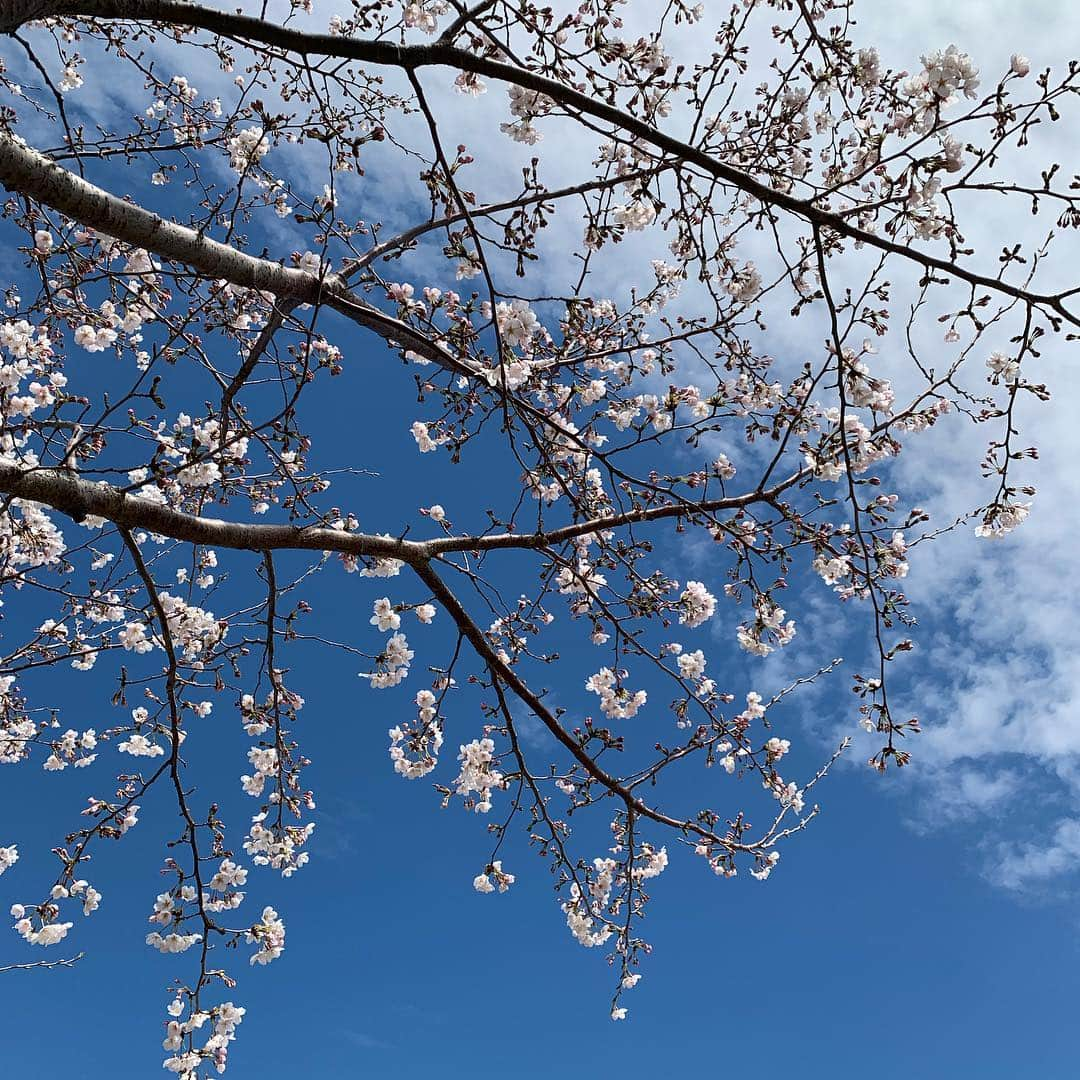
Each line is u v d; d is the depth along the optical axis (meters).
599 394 4.71
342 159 3.54
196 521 4.55
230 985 5.19
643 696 5.62
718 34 3.60
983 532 4.37
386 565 5.43
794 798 5.69
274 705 5.59
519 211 3.40
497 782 5.75
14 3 3.05
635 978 5.70
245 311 5.79
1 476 3.79
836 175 4.01
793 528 4.58
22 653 5.15
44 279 4.68
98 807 5.20
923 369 4.09
